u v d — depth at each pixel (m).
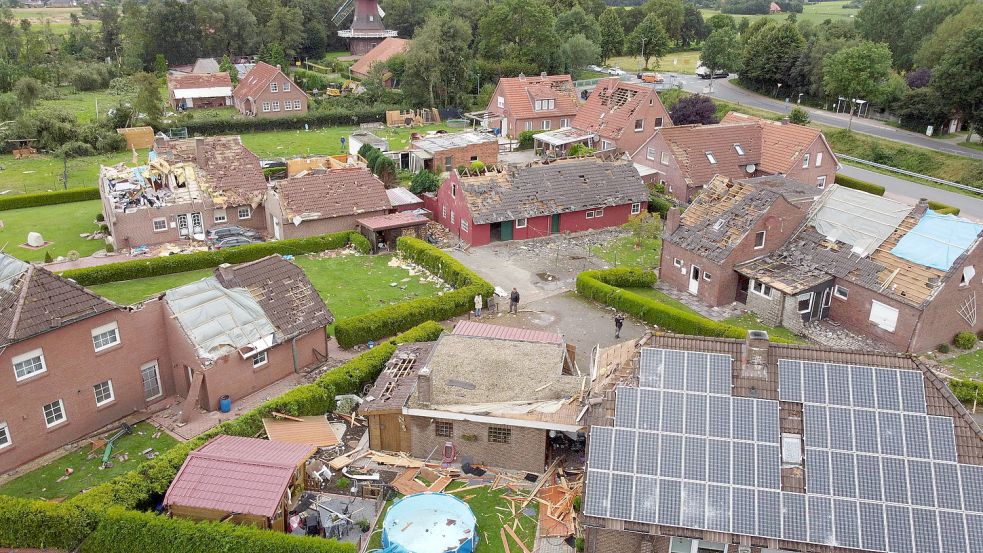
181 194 59.03
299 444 30.05
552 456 31.77
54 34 156.88
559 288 50.84
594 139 83.75
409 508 27.94
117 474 30.48
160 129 93.50
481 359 34.38
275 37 147.50
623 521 23.52
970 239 42.00
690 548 23.92
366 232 58.28
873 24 130.62
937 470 23.19
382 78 118.06
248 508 25.89
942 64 89.00
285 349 37.88
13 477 30.16
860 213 47.06
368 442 32.94
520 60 120.94
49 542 25.80
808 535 22.50
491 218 57.53
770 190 48.62
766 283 45.50
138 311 34.31
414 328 40.50
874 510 22.67
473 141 80.62
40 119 85.69
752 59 120.31
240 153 63.50
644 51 140.00
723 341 27.14
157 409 35.59
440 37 109.69
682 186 66.50
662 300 49.34
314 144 92.88
